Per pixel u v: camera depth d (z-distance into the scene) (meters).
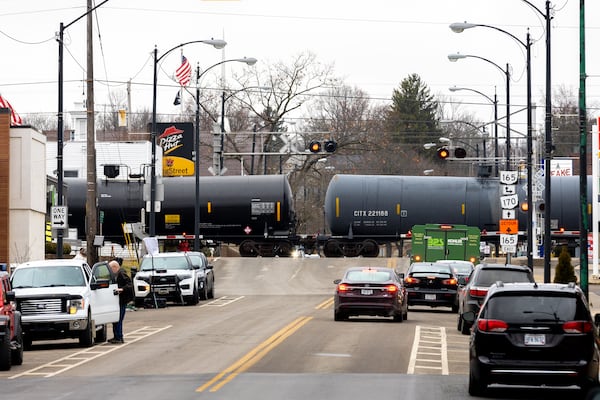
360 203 144.12
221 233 146.75
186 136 187.62
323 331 63.78
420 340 58.94
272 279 123.25
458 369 46.00
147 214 146.12
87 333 56.69
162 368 46.34
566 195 143.38
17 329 48.78
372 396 36.97
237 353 51.88
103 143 186.00
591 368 35.44
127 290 59.62
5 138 97.19
